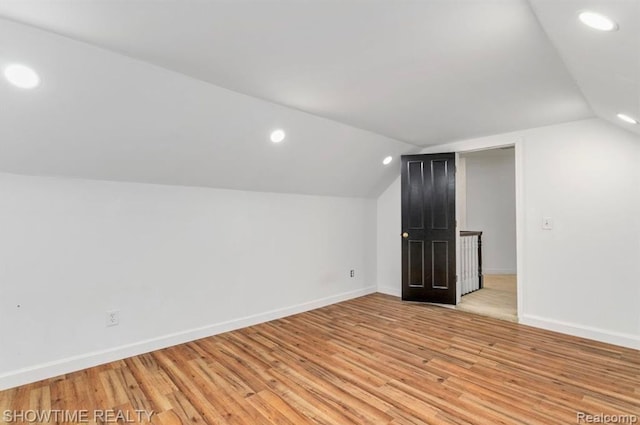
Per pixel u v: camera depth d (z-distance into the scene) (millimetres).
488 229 6656
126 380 2480
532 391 2314
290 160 3635
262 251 3867
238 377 2525
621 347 3053
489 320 3848
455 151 4324
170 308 3154
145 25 1714
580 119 3299
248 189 3723
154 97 2367
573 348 3029
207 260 3410
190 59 2088
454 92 2617
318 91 2605
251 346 3125
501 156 6559
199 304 3346
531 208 3648
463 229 5738
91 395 2275
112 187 2828
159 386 2395
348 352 2977
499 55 2010
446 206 4367
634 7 1147
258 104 2814
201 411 2098
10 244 2393
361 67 2193
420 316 4016
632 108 2277
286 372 2605
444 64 2141
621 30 1343
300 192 4227
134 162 2764
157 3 1524
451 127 3611
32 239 2475
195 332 3303
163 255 3115
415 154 4523
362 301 4742
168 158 2883
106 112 2309
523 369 2633
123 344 2875
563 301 3426
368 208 5180
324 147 3723
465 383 2428
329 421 1998
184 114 2594
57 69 1958
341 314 4129
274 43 1892
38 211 2498
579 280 3328
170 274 3156
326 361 2797
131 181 2920
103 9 1573
